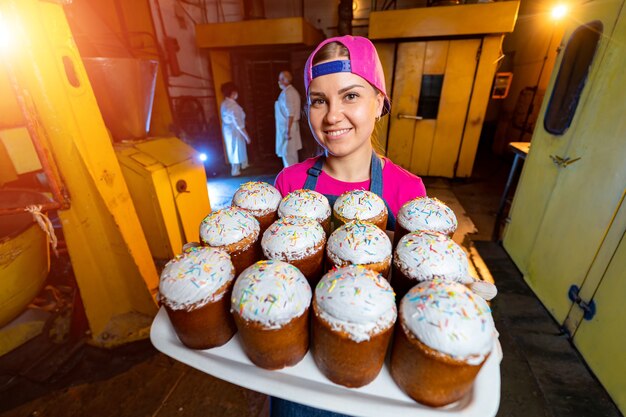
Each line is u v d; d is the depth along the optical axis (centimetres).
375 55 97
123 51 327
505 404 172
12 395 175
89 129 159
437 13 432
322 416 93
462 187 517
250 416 166
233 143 555
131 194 223
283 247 91
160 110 358
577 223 207
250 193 120
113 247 189
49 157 153
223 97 582
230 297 80
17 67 132
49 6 134
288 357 74
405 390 69
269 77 615
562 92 236
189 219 249
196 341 79
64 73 145
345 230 94
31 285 187
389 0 609
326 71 92
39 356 193
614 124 181
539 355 200
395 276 90
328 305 69
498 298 252
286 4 646
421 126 534
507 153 668
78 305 211
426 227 100
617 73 181
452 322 61
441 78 496
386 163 134
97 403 172
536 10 575
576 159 212
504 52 718
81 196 168
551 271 234
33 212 156
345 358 67
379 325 66
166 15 485
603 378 176
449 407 66
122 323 206
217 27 502
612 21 186
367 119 100
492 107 773
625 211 168
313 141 675
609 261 177
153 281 208
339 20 565
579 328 198
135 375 186
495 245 334
